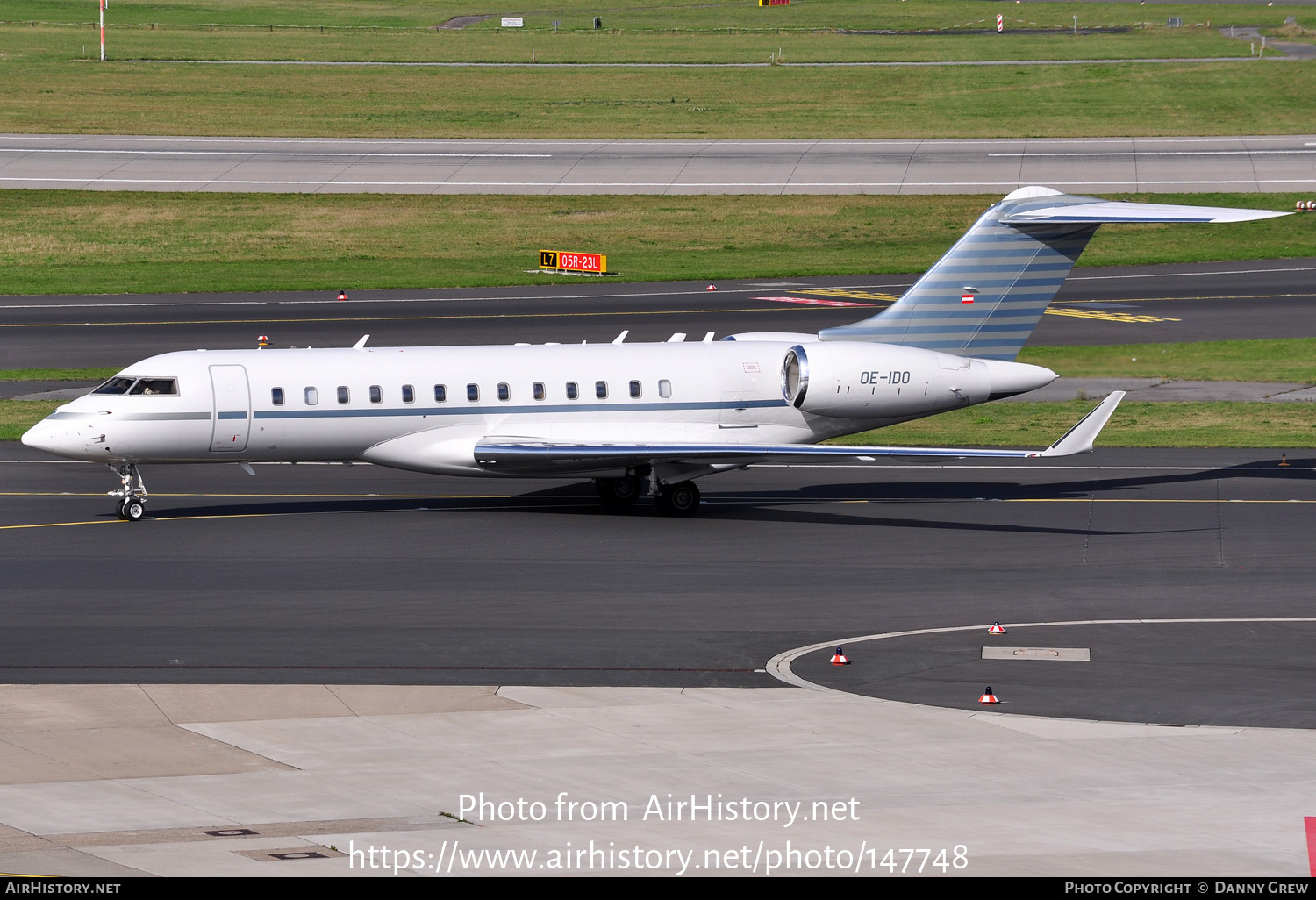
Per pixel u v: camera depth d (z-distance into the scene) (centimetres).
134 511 13562
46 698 8250
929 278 14325
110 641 9619
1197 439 17938
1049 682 8731
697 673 8950
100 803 6606
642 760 7262
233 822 6384
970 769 7125
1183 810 6556
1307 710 8175
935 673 8950
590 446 13325
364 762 7206
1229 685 8669
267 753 7344
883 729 7788
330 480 15688
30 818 6391
